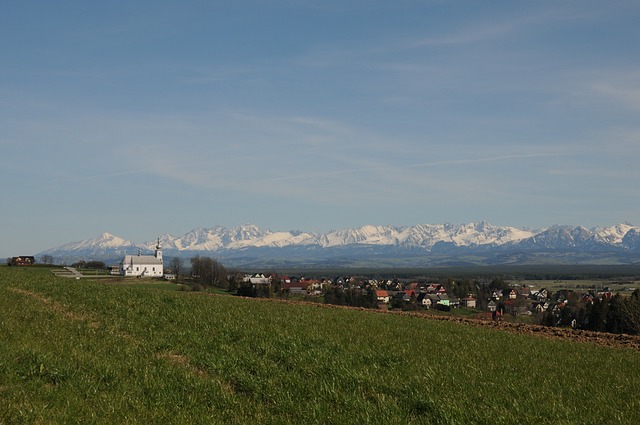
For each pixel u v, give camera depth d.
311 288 175.62
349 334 32.69
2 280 50.94
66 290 44.47
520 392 22.34
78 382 19.30
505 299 175.75
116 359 23.05
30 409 16.27
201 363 23.59
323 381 21.73
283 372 22.70
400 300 154.25
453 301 164.62
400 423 17.69
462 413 18.77
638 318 82.50
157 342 26.77
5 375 19.19
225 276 160.62
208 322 32.78
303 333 31.56
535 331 43.16
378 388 21.48
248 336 29.47
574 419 19.17
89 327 28.94
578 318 98.69
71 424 15.89
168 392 19.30
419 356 27.84
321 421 17.80
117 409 17.22
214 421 17.14
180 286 132.00
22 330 26.47
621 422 19.09
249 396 20.11
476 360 28.23
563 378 25.48
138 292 47.38
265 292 129.25
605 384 24.75
